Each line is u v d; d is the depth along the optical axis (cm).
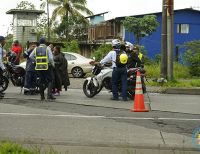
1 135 948
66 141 893
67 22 5478
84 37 5509
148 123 1110
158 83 2067
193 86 2064
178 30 4738
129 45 1639
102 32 4956
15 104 1421
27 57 1684
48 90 1521
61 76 1714
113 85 1555
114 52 1552
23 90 1869
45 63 1496
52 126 1052
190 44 3023
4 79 1694
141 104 1299
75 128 1031
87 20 5603
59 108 1340
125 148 835
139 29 4081
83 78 2808
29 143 864
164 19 2073
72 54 2897
